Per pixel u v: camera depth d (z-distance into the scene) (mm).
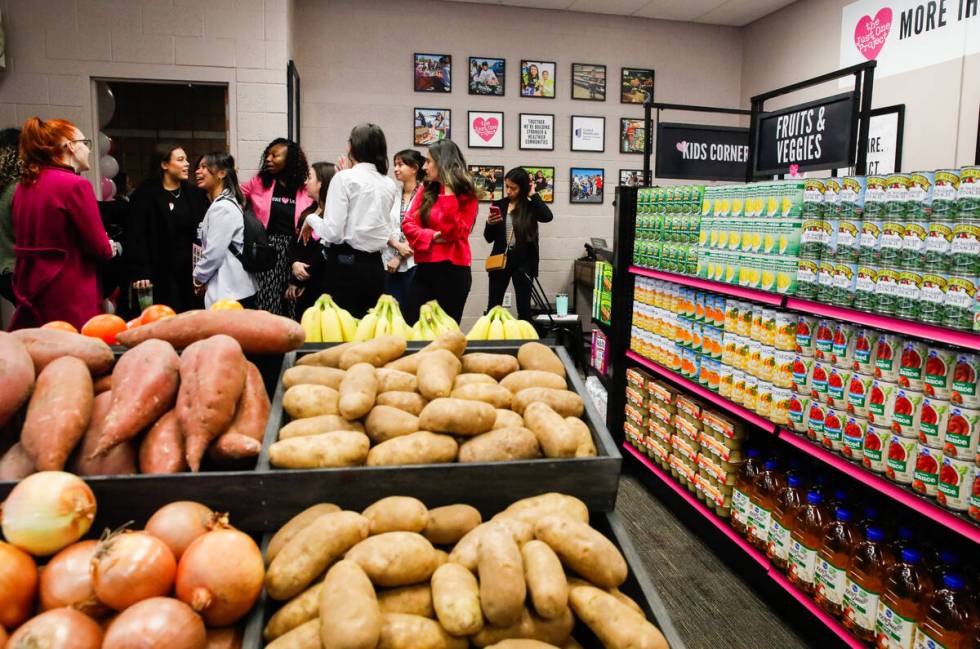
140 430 1431
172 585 1146
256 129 5848
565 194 7703
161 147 4465
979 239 1718
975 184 1729
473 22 7277
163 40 5664
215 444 1433
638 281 3816
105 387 1578
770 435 3061
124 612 1070
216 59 5750
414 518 1303
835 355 2268
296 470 1402
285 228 4770
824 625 2318
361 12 7035
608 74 7668
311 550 1220
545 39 7461
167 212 4469
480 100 7379
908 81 5672
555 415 1550
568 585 1247
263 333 1681
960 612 1813
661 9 7410
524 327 2287
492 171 7488
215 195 4359
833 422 2277
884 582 2066
